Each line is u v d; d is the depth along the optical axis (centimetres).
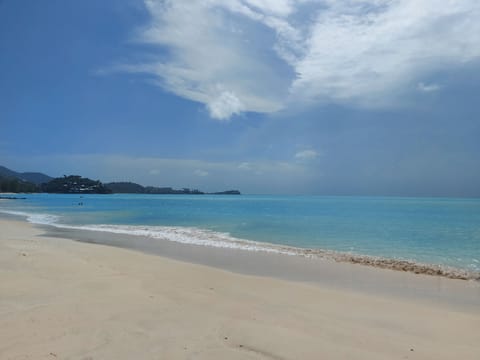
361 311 704
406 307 748
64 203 7744
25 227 2473
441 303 799
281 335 535
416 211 5547
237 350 469
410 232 2420
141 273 954
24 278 802
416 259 1464
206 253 1481
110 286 772
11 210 5006
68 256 1167
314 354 471
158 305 652
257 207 6781
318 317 644
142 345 468
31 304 616
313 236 2177
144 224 2892
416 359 474
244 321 592
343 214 4556
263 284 907
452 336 576
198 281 898
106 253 1308
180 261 1276
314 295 818
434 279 1063
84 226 2638
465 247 1791
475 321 659
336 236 2183
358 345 515
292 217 3862
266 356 456
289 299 767
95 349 448
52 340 470
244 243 1800
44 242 1580
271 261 1319
